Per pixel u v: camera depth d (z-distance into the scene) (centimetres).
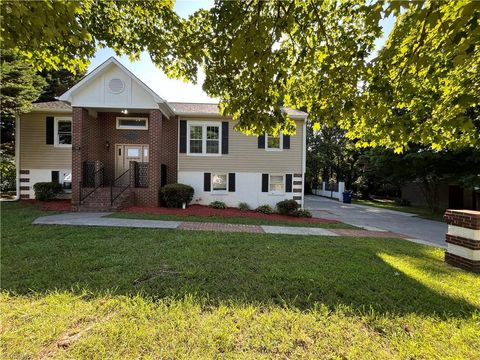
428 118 433
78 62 436
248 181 1503
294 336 304
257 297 388
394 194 3059
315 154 3359
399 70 389
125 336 292
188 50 408
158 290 397
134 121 1462
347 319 340
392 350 289
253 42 354
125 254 559
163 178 1430
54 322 312
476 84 389
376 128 448
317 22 363
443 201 2097
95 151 1401
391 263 573
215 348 279
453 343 303
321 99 406
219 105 448
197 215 1168
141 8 413
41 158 1452
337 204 2323
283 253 611
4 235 695
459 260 578
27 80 1359
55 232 732
